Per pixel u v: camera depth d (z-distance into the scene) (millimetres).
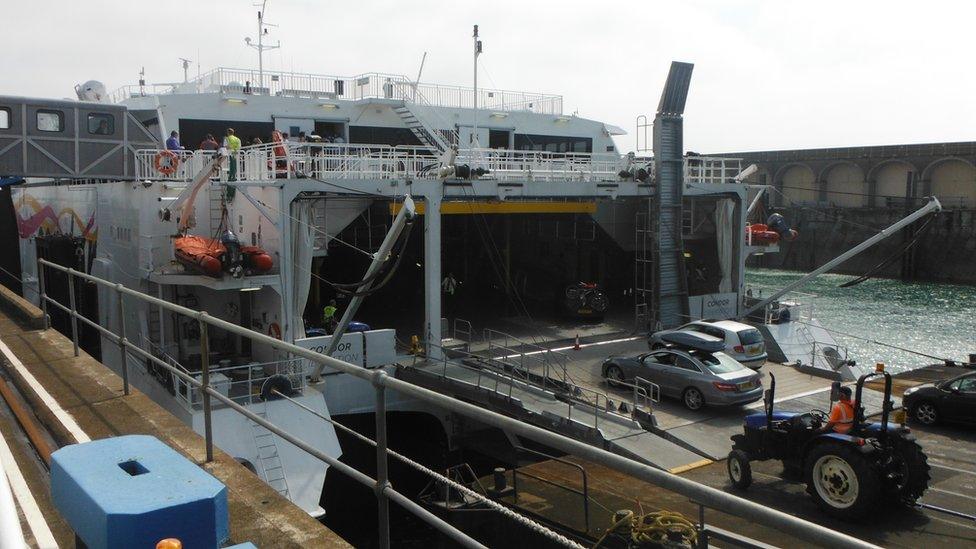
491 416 2902
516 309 30625
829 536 1885
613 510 12680
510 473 14977
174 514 2740
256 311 20297
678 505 12805
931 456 15531
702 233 28609
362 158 21047
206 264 17859
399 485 19984
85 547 2990
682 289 26016
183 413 16406
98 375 7523
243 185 19391
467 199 22281
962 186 74625
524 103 32531
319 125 28203
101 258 23828
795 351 24141
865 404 19078
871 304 59688
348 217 21547
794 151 88688
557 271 33531
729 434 16203
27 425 6176
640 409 16938
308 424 17000
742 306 27375
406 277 34000
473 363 21297
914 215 23891
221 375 16719
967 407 17078
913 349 43750
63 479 3105
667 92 24844
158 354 19828
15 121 21344
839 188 85875
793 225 87500
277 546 4137
